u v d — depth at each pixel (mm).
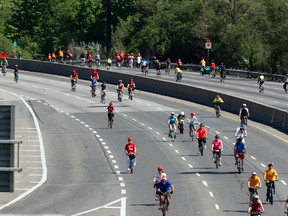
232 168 116375
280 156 125062
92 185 107500
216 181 107812
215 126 154125
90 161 124125
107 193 102438
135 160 114625
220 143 116438
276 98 196000
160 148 132500
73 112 176625
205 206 94312
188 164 119375
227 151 129250
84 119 166250
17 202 97750
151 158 124375
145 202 97188
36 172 116562
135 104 188000
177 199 97938
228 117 165875
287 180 108250
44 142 141000
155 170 116000
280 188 103625
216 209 92875
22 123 162000
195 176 111062
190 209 92750
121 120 163375
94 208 94250
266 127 153375
